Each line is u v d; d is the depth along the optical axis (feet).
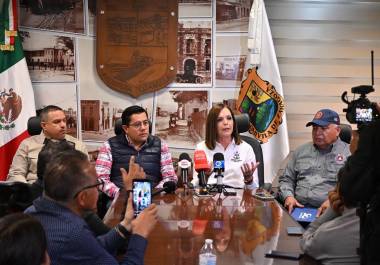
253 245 6.42
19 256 3.76
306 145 12.45
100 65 14.79
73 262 5.22
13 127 14.25
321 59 15.07
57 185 5.43
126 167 11.78
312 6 14.96
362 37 14.96
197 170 10.27
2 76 14.23
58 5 14.76
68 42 14.85
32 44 14.84
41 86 14.94
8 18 14.14
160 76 14.83
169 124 15.08
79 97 15.02
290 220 7.80
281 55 15.11
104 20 14.71
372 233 5.76
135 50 14.79
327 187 11.72
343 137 12.28
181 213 8.26
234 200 9.43
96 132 15.12
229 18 14.75
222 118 11.50
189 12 14.78
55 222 5.31
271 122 14.44
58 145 7.57
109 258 5.44
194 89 14.97
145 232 5.88
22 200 8.02
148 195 7.23
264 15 14.44
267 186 11.74
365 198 5.93
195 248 6.28
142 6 14.70
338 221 6.09
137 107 11.87
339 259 5.99
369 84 15.05
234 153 11.65
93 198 5.73
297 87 15.17
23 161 13.01
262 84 14.44
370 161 5.94
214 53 14.87
